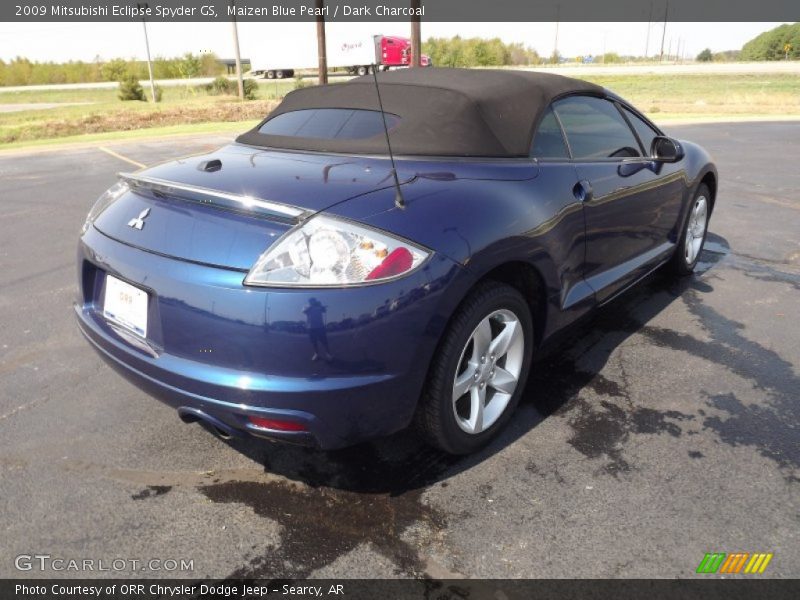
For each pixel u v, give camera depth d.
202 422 2.30
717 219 6.49
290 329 1.90
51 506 2.25
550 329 2.79
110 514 2.21
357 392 1.99
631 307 4.07
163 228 2.18
